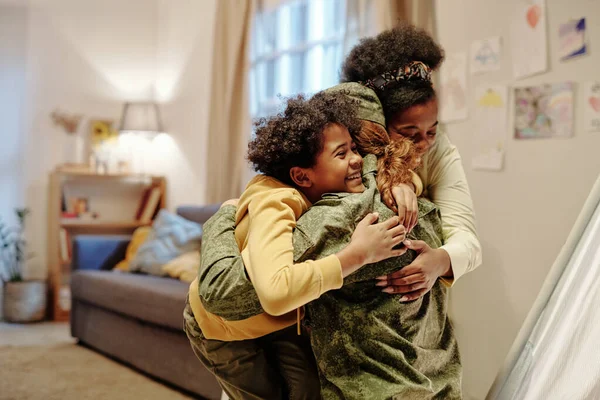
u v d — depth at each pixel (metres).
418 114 1.36
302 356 1.34
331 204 1.16
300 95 1.31
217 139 4.40
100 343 3.70
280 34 4.05
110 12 5.45
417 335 1.18
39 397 2.83
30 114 5.14
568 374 1.20
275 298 1.03
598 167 2.13
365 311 1.14
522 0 2.39
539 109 2.33
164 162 5.40
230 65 4.31
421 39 1.43
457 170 1.52
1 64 5.11
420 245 1.21
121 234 5.41
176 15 5.30
